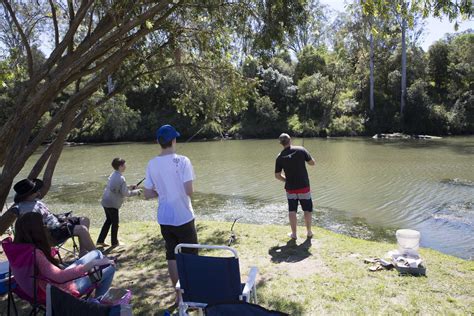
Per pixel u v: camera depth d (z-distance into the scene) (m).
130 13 5.82
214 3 6.53
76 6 7.90
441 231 9.15
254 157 24.19
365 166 19.09
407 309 4.30
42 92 5.37
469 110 40.41
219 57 8.07
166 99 42.66
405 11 5.82
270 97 43.66
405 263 5.39
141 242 7.34
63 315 2.76
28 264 3.42
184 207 4.23
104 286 3.94
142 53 7.63
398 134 37.94
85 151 31.31
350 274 5.31
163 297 4.91
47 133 6.33
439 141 32.16
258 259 6.09
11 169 5.99
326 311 4.33
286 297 4.70
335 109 42.25
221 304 2.62
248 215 11.07
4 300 4.80
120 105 10.84
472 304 4.40
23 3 8.08
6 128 5.50
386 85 45.97
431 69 46.75
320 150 26.89
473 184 14.30
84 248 5.21
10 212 5.53
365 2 5.84
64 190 15.59
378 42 43.44
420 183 14.70
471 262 5.71
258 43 6.63
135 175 18.61
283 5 6.41
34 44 8.38
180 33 7.46
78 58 5.95
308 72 48.03
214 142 35.94
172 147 4.27
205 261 3.30
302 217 10.73
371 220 10.24
